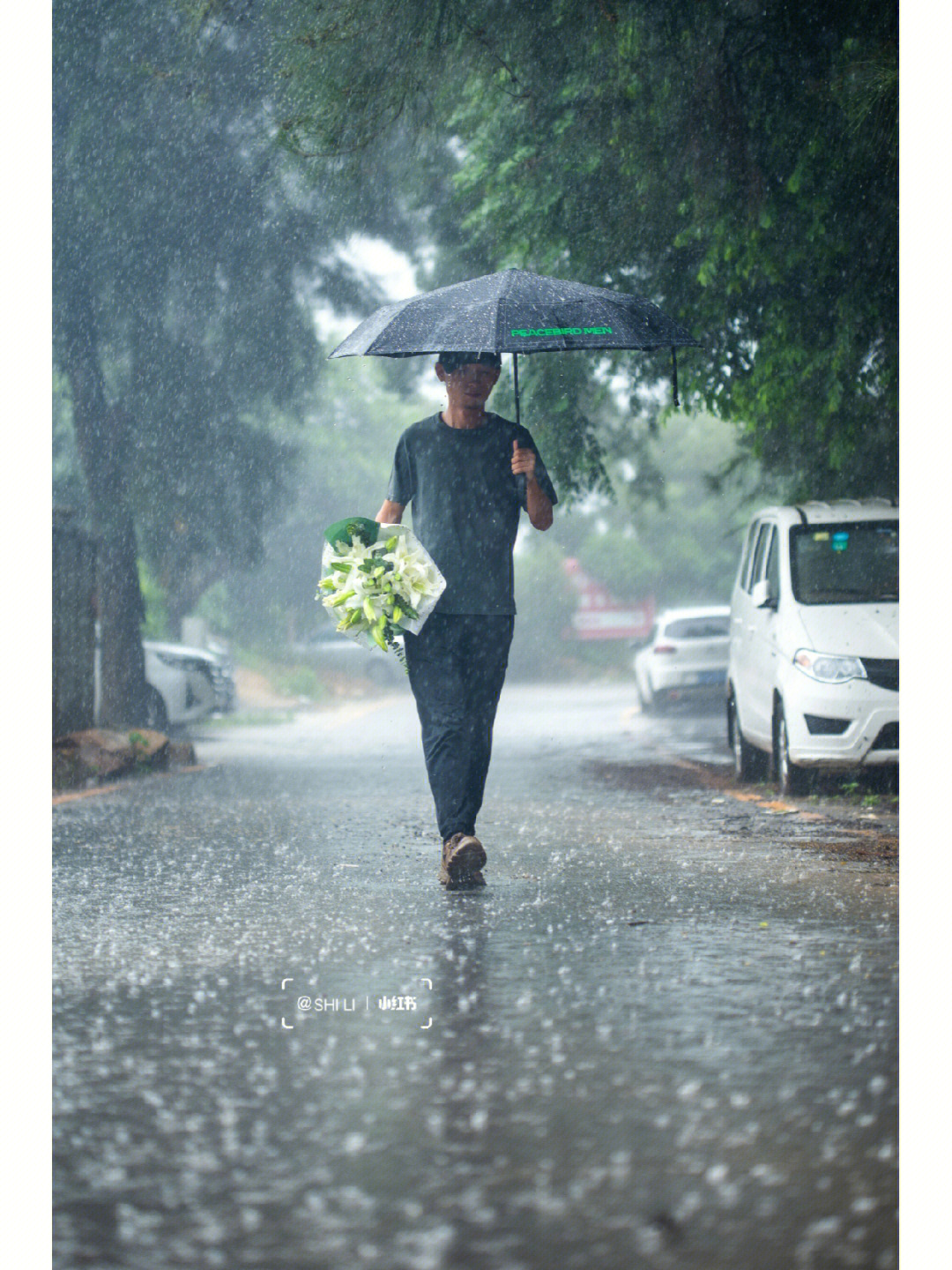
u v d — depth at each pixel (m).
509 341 5.96
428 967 4.95
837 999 4.46
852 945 5.22
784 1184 3.05
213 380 18.44
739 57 9.27
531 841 8.11
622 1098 3.58
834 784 10.55
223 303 17.52
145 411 18.02
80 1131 3.39
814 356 10.52
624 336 6.18
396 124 9.51
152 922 5.84
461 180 12.68
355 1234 2.82
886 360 10.41
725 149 9.26
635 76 9.19
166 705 18.05
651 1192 3.01
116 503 17.34
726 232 9.59
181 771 14.10
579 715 24.09
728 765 13.61
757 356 10.71
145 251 16.28
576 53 9.47
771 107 9.35
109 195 15.34
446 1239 2.79
